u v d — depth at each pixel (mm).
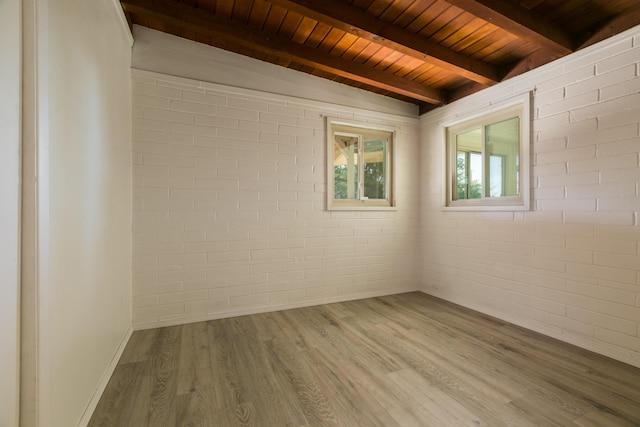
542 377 1880
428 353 2201
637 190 2010
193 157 2807
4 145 938
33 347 1054
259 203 3078
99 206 1722
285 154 3201
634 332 2021
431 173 3803
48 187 1123
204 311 2850
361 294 3607
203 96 2852
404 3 2162
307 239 3314
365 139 3750
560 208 2436
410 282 3939
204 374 1909
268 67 3127
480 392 1727
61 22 1253
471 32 2449
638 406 1598
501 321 2850
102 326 1753
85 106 1515
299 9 2072
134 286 2594
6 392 955
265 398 1671
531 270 2646
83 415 1446
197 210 2824
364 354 2186
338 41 2699
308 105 3320
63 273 1258
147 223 2639
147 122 2645
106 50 1869
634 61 2021
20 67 1024
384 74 3170
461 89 3398
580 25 2254
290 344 2348
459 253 3391
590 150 2246
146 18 2523
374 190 3814
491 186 3129
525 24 2086
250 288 3039
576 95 2332
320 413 1550
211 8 2346
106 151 1859
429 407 1597
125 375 1893
